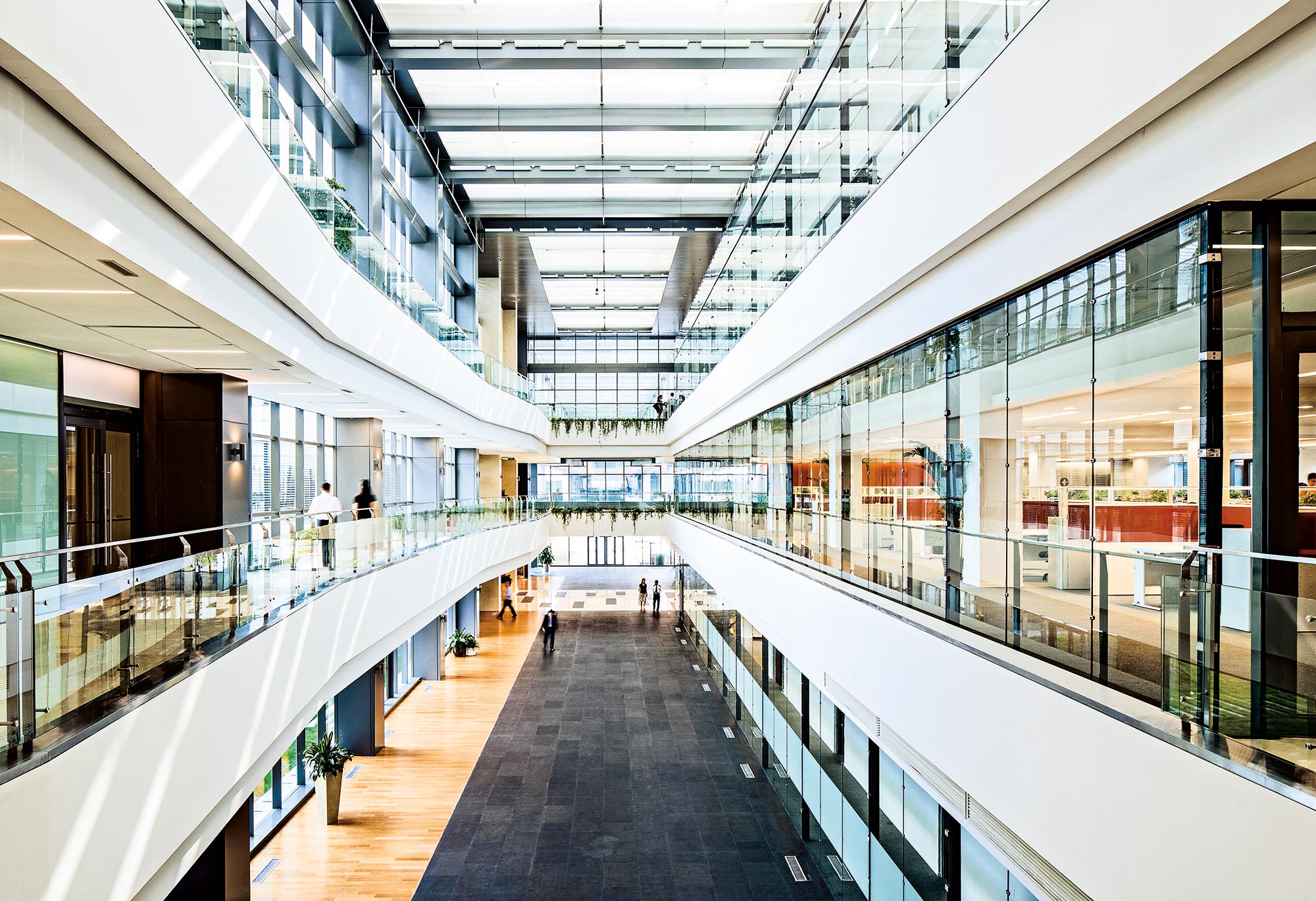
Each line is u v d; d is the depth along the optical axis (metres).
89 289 4.95
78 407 7.37
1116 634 3.75
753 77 12.70
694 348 21.30
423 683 18.94
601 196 18.00
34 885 3.16
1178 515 3.56
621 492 26.56
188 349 7.03
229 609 5.52
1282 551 3.35
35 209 3.51
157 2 4.29
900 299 6.81
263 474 11.48
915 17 6.00
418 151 14.16
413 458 19.33
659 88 13.02
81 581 3.73
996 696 4.58
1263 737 2.74
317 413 13.75
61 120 3.60
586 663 20.95
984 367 5.52
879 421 7.61
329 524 7.93
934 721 5.48
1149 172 3.59
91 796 3.57
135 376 8.17
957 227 5.23
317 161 10.97
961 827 6.66
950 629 5.52
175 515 8.30
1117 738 3.47
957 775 5.11
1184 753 3.08
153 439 8.26
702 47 11.48
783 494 11.23
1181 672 3.16
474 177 16.14
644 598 29.70
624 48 11.48
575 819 11.45
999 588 4.96
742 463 14.41
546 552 40.28
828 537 8.70
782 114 10.83
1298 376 3.37
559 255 22.27
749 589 12.55
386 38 11.45
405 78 12.47
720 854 10.45
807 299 9.27
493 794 12.38
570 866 10.07
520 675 19.70
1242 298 3.36
